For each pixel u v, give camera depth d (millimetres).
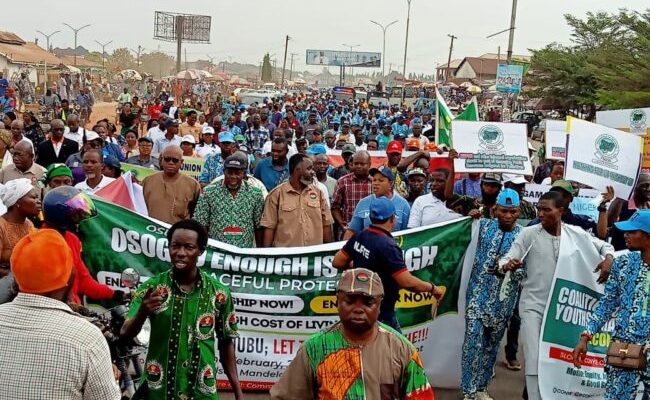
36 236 3654
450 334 7281
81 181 9766
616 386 5609
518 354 8594
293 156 8102
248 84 117812
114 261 6762
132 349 5473
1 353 3486
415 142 15656
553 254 6609
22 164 9148
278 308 6914
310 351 3877
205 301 4773
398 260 5719
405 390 3861
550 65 56312
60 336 3502
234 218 7816
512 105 47094
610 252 6664
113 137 17078
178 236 4676
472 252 7180
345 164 12469
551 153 14789
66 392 3469
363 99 66875
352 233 7355
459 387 7352
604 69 49156
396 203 8398
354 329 3807
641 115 11305
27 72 57969
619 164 8102
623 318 5648
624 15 53969
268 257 6941
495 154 10023
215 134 17922
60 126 13086
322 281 6941
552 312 6586
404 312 7160
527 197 12062
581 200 9336
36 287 3570
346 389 3785
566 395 6582
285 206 8023
